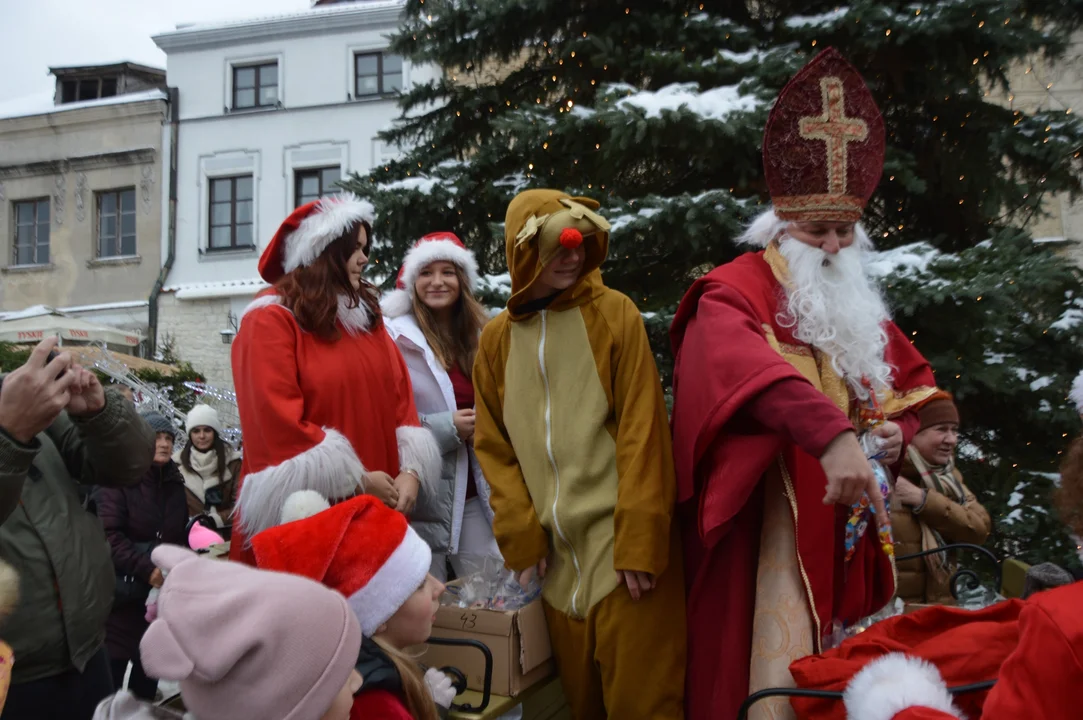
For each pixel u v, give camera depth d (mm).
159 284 16625
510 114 5254
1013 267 4395
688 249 4844
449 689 2176
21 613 2039
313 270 2748
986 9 4715
